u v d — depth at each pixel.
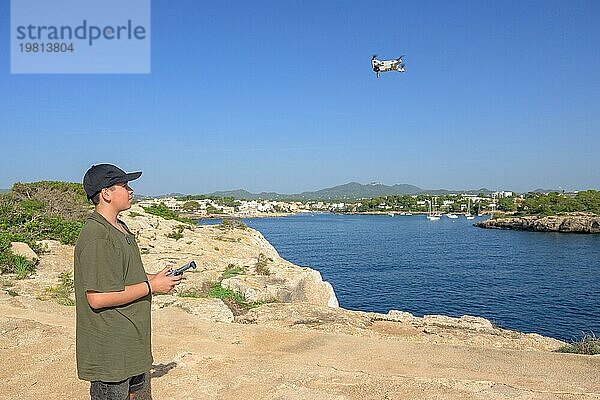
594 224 97.50
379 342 8.38
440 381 6.12
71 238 21.56
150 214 38.81
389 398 5.60
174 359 6.90
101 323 3.79
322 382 6.11
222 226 38.41
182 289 14.21
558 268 49.97
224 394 5.75
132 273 3.89
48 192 34.16
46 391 5.78
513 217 126.38
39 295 12.59
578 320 27.95
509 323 27.47
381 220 174.38
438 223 150.12
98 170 3.86
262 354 7.43
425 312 30.41
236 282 15.66
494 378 6.52
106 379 3.79
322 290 21.72
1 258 15.72
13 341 7.48
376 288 38.81
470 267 51.16
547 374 6.77
